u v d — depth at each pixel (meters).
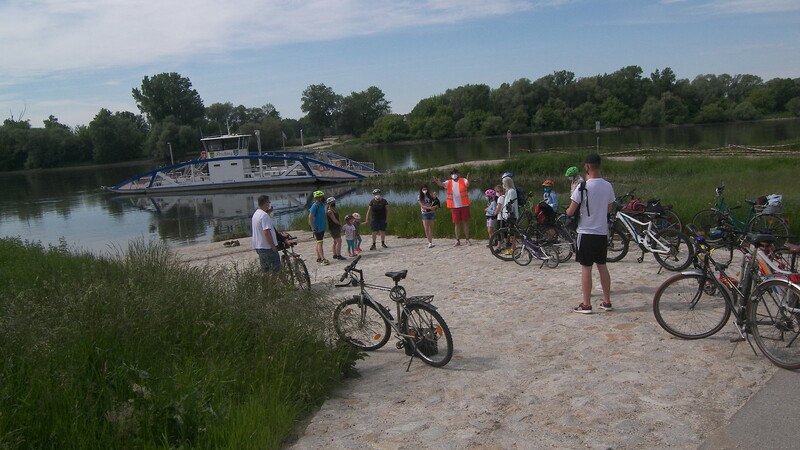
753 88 116.06
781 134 67.50
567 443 3.89
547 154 43.25
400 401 4.94
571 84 121.19
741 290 5.29
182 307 5.77
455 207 13.42
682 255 8.48
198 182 50.06
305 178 48.44
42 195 52.97
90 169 95.38
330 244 16.33
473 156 65.81
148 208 40.12
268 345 5.45
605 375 4.99
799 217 10.23
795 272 5.14
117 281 6.61
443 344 5.81
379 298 9.20
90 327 4.91
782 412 4.04
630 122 111.81
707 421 4.03
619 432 3.98
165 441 3.89
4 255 14.09
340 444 4.17
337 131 148.00
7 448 3.57
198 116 117.50
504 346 6.13
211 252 16.55
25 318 4.97
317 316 6.27
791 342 4.79
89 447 3.85
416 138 122.56
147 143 104.31
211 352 5.22
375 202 14.38
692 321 5.67
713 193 14.93
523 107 116.69
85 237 28.17
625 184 29.14
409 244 14.77
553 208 11.21
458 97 125.88
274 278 7.52
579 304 7.22
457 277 10.09
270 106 141.50
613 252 9.88
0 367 4.38
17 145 96.06
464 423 4.35
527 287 8.72
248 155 49.56
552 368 5.32
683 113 111.81
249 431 4.11
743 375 4.71
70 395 4.14
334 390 5.38
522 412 4.44
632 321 6.40
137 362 4.61
